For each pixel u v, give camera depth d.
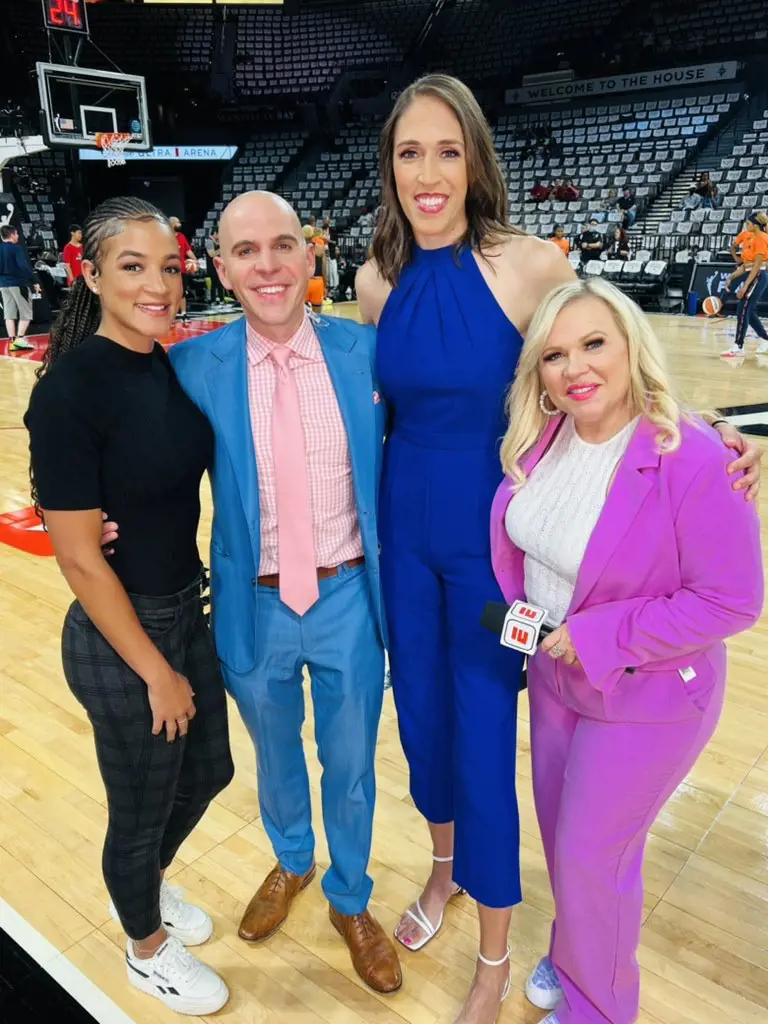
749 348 8.68
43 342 9.76
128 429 1.21
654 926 1.68
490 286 1.41
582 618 1.18
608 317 1.13
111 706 1.28
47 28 11.10
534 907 1.76
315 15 19.17
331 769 1.54
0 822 2.01
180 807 1.54
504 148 17.62
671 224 13.41
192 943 1.65
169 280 1.21
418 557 1.48
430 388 1.40
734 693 2.55
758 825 1.98
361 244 15.74
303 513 1.40
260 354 1.37
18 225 11.56
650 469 1.13
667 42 16.70
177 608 1.33
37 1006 1.51
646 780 1.23
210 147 18.70
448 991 1.55
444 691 1.55
